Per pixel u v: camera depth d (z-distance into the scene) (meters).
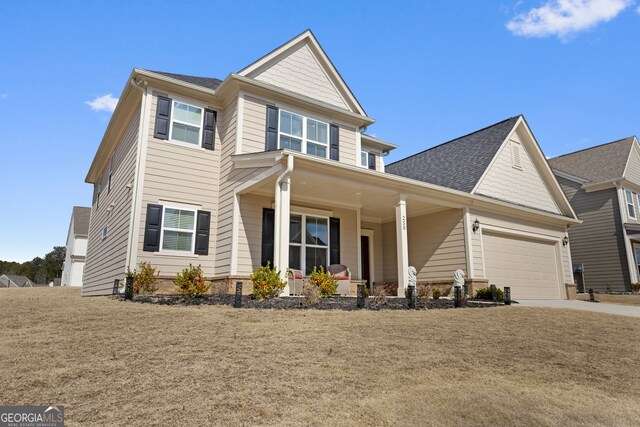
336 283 10.09
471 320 7.38
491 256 14.01
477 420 3.47
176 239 11.18
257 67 12.40
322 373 4.29
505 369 4.86
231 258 10.82
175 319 6.31
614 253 20.64
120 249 11.49
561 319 7.88
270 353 4.78
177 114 11.78
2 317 6.43
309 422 3.25
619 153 22.88
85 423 3.06
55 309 7.29
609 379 4.74
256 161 10.36
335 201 13.08
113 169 14.52
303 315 6.94
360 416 3.41
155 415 3.23
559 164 25.19
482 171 14.83
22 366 4.10
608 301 15.12
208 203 11.88
